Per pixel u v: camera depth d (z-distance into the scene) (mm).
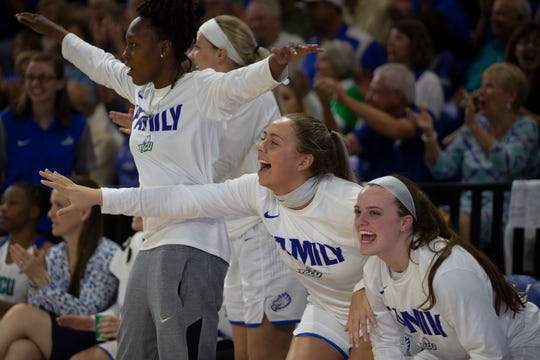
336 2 20844
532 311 10039
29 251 15586
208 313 10203
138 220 14055
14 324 13805
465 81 19953
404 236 9617
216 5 21672
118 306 14195
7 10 27578
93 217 14500
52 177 9859
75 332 13961
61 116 17203
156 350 10312
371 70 20406
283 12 22906
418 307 9586
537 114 17391
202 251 10133
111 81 11156
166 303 9922
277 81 9492
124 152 19828
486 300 9297
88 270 14430
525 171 16078
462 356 9922
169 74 10117
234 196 10398
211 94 9859
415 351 10750
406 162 16719
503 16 18922
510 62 17609
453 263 9305
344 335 10711
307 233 10336
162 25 9930
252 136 12039
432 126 16375
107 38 22672
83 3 27891
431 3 21516
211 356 10305
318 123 10523
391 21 21578
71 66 22109
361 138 17328
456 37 20578
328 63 19438
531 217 14422
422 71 18391
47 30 11430
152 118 10141
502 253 15078
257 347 12055
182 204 9961
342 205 10078
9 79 22234
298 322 11930
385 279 9836
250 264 11961
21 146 17094
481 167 16109
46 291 14227
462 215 15711
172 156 10070
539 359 9836
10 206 15797
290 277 11891
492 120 16234
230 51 12117
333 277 10438
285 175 10250
